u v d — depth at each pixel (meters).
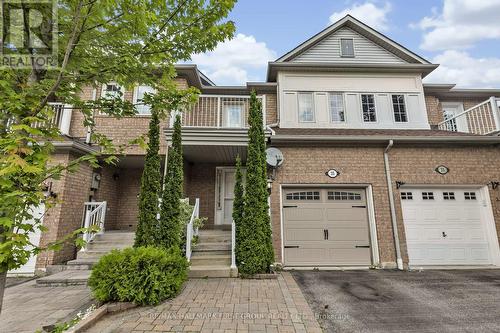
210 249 6.71
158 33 3.19
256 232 5.98
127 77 3.38
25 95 2.26
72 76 2.96
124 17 2.83
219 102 8.32
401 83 9.89
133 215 9.26
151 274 4.12
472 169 7.57
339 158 7.63
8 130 2.24
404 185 7.50
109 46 3.09
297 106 9.66
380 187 7.49
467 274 6.34
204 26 3.28
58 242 2.28
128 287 3.96
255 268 5.78
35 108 2.29
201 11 3.16
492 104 7.77
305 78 9.95
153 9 3.02
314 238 7.30
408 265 7.01
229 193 9.26
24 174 2.11
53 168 2.43
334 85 9.87
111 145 3.13
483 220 7.44
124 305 3.90
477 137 7.38
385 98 9.73
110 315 3.72
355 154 7.68
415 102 9.69
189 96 3.58
